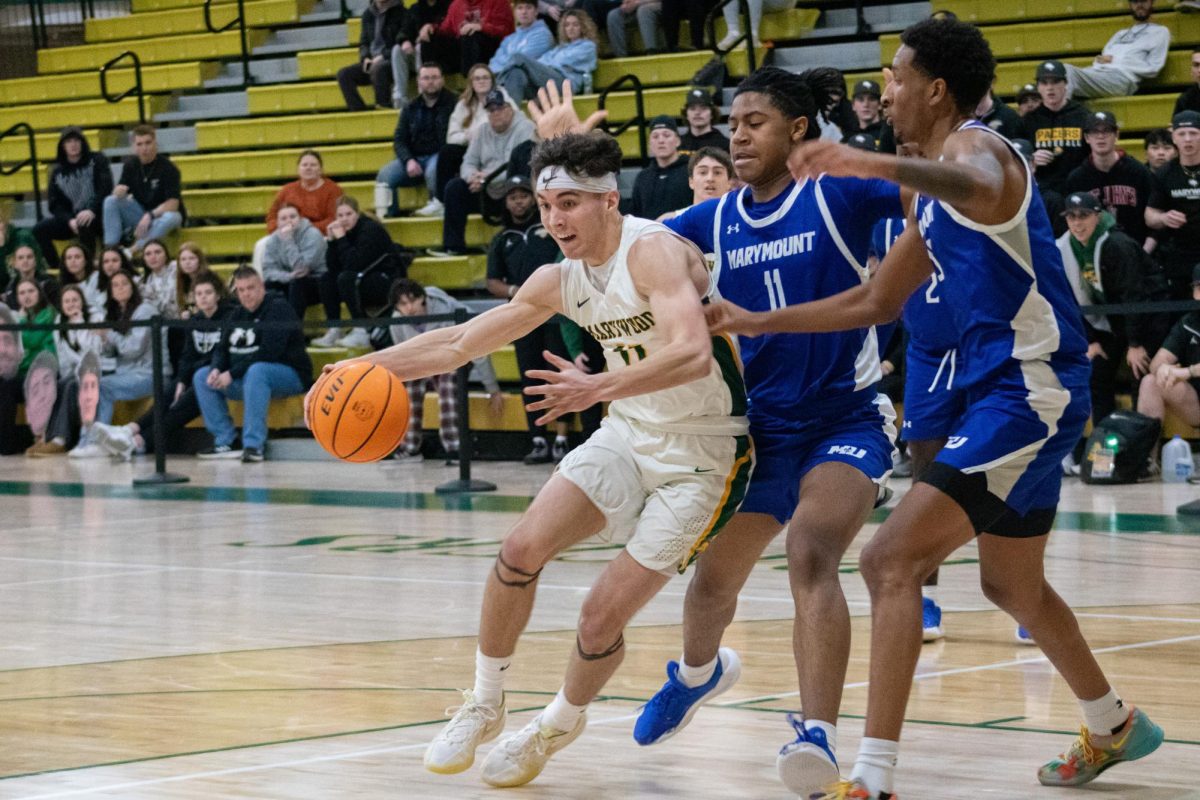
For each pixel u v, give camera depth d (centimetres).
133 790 498
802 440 521
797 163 418
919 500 455
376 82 2073
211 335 1792
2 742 573
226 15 2384
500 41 1955
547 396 455
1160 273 1377
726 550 530
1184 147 1388
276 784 504
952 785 494
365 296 1752
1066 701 618
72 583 1001
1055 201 1416
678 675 545
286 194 1875
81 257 1916
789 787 455
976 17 1795
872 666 445
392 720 602
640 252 488
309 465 1731
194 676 698
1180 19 1684
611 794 495
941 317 632
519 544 494
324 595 927
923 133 480
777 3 1839
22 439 1986
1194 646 717
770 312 488
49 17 2606
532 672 691
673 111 1839
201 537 1214
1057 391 462
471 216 1861
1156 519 1156
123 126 2330
